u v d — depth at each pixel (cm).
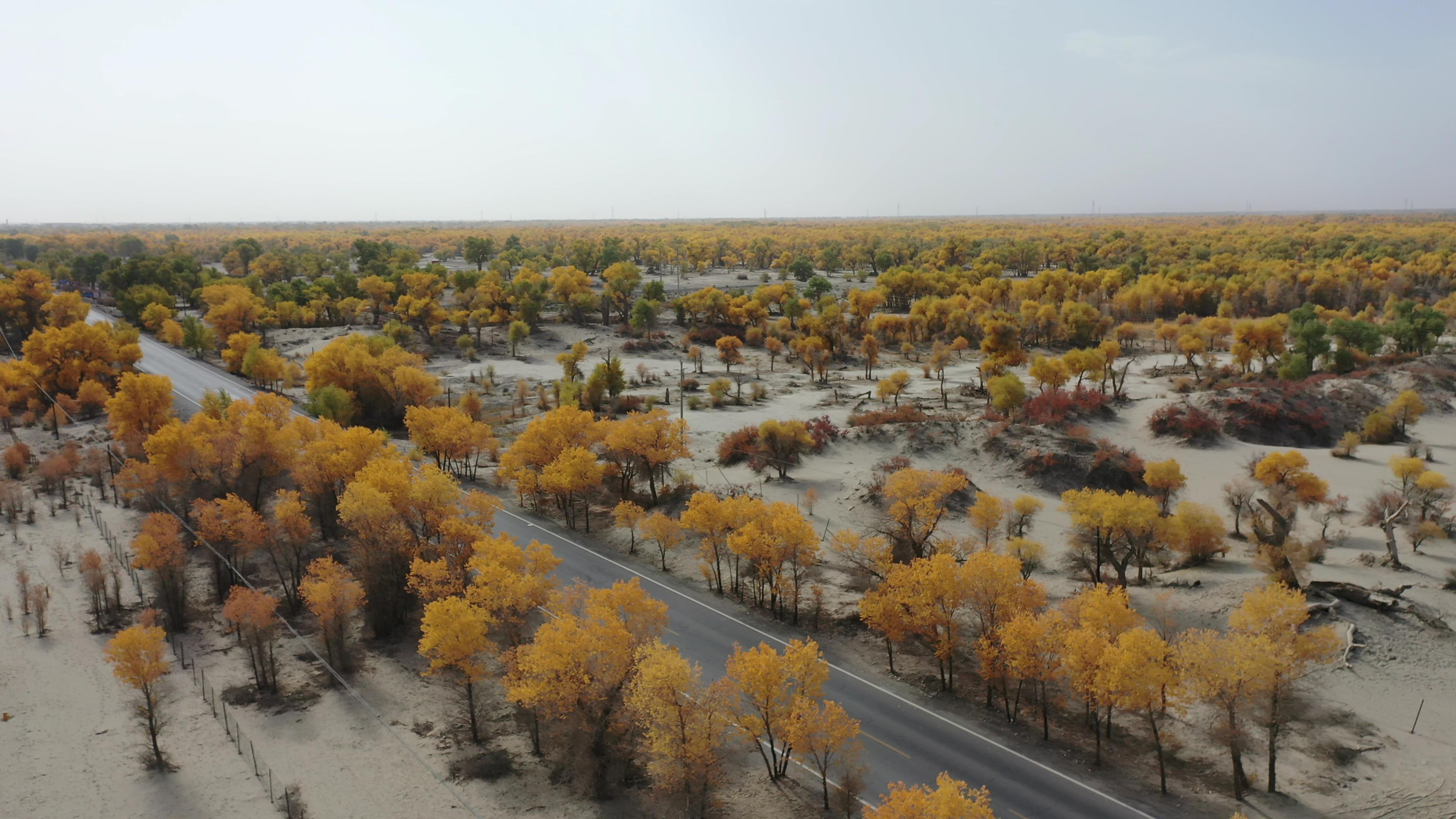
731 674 5362
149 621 7081
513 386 16525
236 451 9650
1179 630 6278
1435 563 7556
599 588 7456
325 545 9100
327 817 4975
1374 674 5753
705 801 4891
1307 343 15412
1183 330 18238
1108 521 7250
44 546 9025
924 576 6003
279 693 6369
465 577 7512
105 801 5194
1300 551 7088
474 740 5731
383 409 13912
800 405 14962
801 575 7869
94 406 14025
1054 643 5328
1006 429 11556
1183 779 5056
